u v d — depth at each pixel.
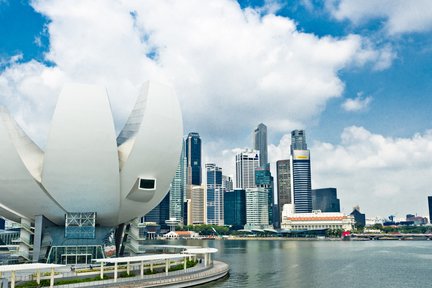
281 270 91.50
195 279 64.25
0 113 64.44
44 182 65.00
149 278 59.94
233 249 179.25
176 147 73.94
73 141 63.16
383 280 79.00
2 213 73.12
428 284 74.75
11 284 50.78
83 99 63.62
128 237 82.94
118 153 69.94
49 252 70.38
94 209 70.38
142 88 72.38
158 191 76.06
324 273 87.50
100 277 58.38
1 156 63.59
